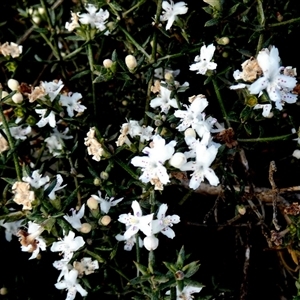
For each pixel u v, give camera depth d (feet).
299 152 0.81
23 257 0.93
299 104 0.85
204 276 0.89
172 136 0.78
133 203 0.71
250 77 0.68
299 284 0.73
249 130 0.75
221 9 0.75
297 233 0.74
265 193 0.80
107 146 0.78
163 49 0.88
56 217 0.70
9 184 0.83
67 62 0.98
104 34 0.86
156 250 0.86
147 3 0.91
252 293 0.91
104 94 0.94
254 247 0.91
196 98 0.74
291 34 0.89
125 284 0.85
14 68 0.90
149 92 0.84
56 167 0.93
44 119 0.82
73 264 0.76
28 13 1.00
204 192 0.88
